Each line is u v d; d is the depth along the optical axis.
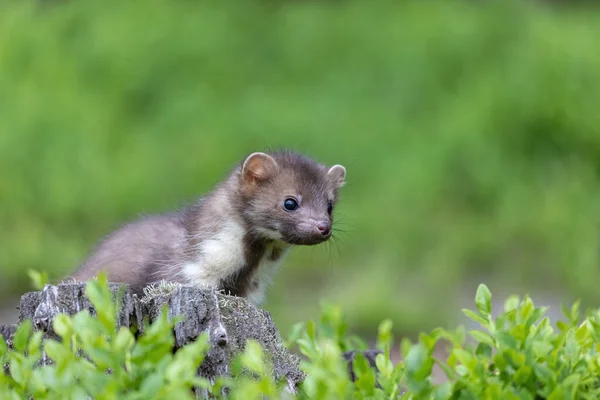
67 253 20.27
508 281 20.38
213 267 8.98
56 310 6.73
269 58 24.50
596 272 20.56
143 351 5.57
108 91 23.86
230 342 6.91
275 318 17.34
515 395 6.48
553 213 21.39
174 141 22.50
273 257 9.46
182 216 9.49
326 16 25.27
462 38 24.47
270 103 23.08
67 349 5.64
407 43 24.36
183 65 24.19
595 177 22.81
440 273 19.75
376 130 22.56
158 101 23.75
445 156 22.11
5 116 22.98
